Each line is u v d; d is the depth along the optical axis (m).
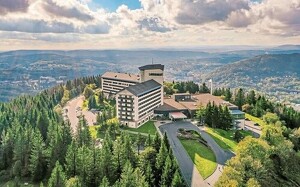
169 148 156.12
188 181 145.00
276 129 196.75
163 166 139.75
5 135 185.25
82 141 174.62
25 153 160.62
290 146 165.62
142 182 121.75
